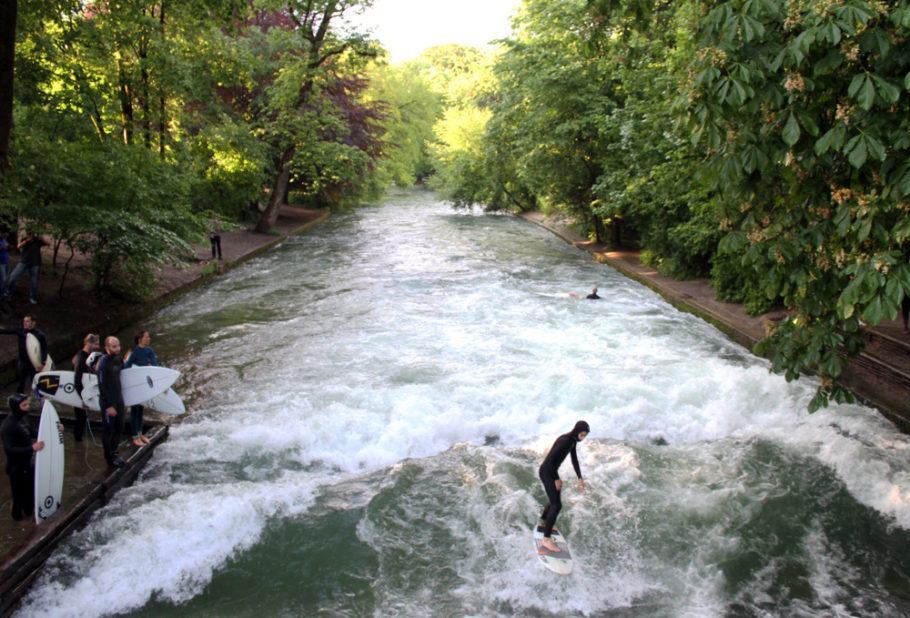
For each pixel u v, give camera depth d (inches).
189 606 266.5
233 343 596.1
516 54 1157.1
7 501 304.5
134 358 369.4
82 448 364.2
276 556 297.0
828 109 249.9
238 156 1112.2
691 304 718.5
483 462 379.9
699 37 269.1
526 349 576.1
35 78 683.4
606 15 456.8
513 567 289.0
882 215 243.8
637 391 470.3
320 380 496.7
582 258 1131.3
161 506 319.3
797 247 273.9
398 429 404.8
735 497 347.3
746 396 464.8
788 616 265.3
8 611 253.3
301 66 1209.4
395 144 1796.3
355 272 964.6
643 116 799.1
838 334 293.3
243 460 377.7
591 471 370.0
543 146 1121.4
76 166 585.9
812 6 219.1
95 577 273.6
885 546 311.1
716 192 313.4
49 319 568.1
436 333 627.2
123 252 592.4
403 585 279.0
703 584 283.4
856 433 412.8
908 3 215.8
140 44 784.9
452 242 1331.2
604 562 295.1
